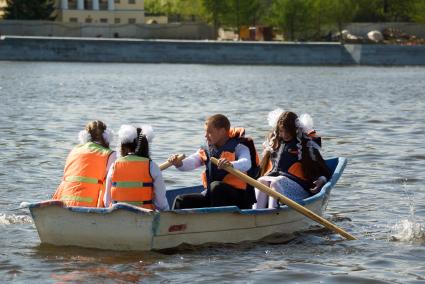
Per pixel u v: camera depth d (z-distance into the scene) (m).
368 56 138.12
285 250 18.48
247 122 47.69
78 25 154.25
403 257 18.02
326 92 76.81
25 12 156.00
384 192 25.39
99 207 18.56
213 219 18.31
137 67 121.00
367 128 44.28
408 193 25.27
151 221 17.55
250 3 163.38
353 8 162.62
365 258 17.91
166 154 32.75
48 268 16.81
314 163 20.45
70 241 18.12
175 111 54.31
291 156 20.47
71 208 17.78
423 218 21.81
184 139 37.69
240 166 19.19
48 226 18.12
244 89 79.50
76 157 19.02
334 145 36.59
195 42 135.25
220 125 19.39
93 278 16.22
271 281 16.17
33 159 30.81
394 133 41.75
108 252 17.89
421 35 165.50
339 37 160.00
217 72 112.00
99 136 19.33
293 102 64.44
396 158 32.44
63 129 41.59
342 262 17.56
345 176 28.11
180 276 16.39
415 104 62.72
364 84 89.38
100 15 173.88
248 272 16.70
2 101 59.94
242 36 164.62
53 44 132.12
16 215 21.38
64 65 122.19
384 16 174.25
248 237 18.98
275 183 20.02
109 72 106.38
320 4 157.12
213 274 16.56
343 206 23.28
